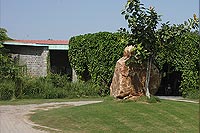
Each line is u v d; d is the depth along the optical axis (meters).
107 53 29.41
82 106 17.39
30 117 16.36
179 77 31.33
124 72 17.28
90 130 12.59
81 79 31.36
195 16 17.25
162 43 17.11
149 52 16.84
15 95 25.66
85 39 30.64
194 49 27.34
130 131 12.23
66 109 17.12
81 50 30.94
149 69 17.19
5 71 26.36
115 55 29.19
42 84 27.16
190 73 27.66
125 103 16.38
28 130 12.95
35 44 33.00
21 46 33.22
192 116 14.05
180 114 14.31
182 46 27.20
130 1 16.39
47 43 34.56
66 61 36.22
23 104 22.52
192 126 12.83
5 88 25.30
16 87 25.92
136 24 16.55
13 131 12.76
